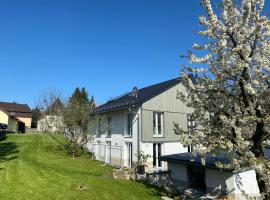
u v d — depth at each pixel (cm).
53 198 1230
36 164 2177
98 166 2483
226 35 1055
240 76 1080
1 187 1334
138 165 2142
